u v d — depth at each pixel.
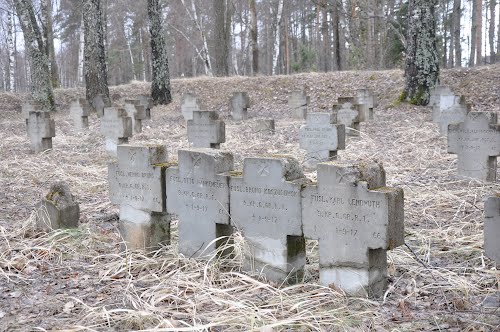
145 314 4.63
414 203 8.48
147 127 19.70
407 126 16.66
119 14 51.81
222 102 26.73
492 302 4.96
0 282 5.69
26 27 25.72
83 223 7.93
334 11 35.78
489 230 4.84
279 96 26.36
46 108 26.16
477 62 35.59
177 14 48.56
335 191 5.13
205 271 5.55
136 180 6.56
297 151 13.49
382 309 4.88
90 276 5.88
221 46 32.25
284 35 49.44
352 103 17.25
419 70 21.02
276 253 5.59
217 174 5.92
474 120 9.95
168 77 27.34
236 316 4.63
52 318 4.79
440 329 4.41
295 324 4.54
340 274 5.21
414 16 20.91
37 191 10.16
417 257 6.13
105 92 26.45
